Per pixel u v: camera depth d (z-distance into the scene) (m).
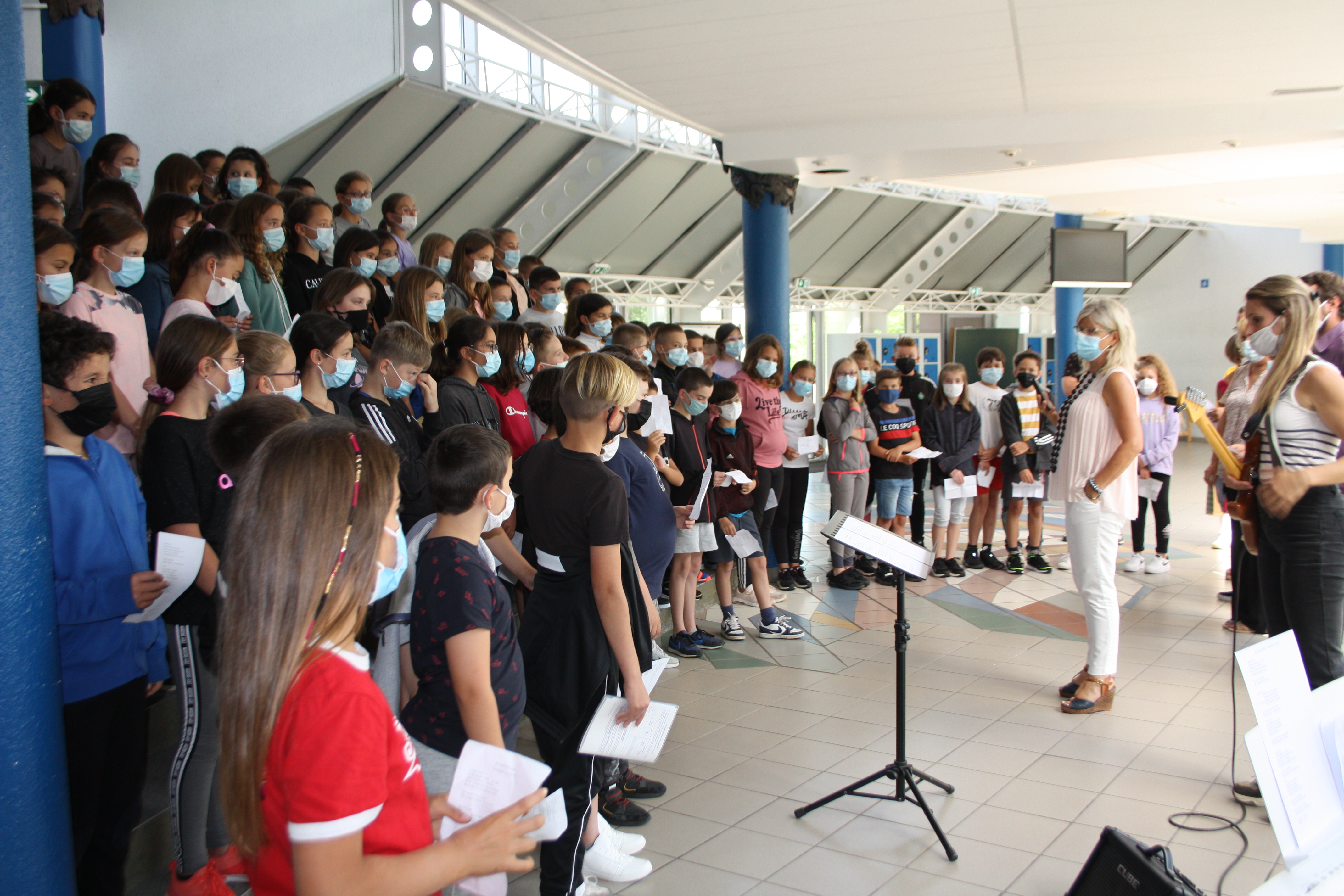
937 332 18.00
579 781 2.54
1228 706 4.27
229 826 1.20
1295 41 5.18
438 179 9.86
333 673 1.20
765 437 5.86
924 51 5.34
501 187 10.45
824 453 6.99
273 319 4.05
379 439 1.36
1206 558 7.48
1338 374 3.13
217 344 2.53
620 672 2.55
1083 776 3.56
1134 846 2.33
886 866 2.92
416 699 2.12
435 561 2.06
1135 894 2.26
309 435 1.28
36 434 1.68
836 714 4.25
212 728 2.49
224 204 4.46
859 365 7.88
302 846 1.14
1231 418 4.69
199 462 2.49
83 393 2.19
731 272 13.68
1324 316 3.95
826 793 3.45
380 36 8.35
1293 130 6.48
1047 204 11.31
